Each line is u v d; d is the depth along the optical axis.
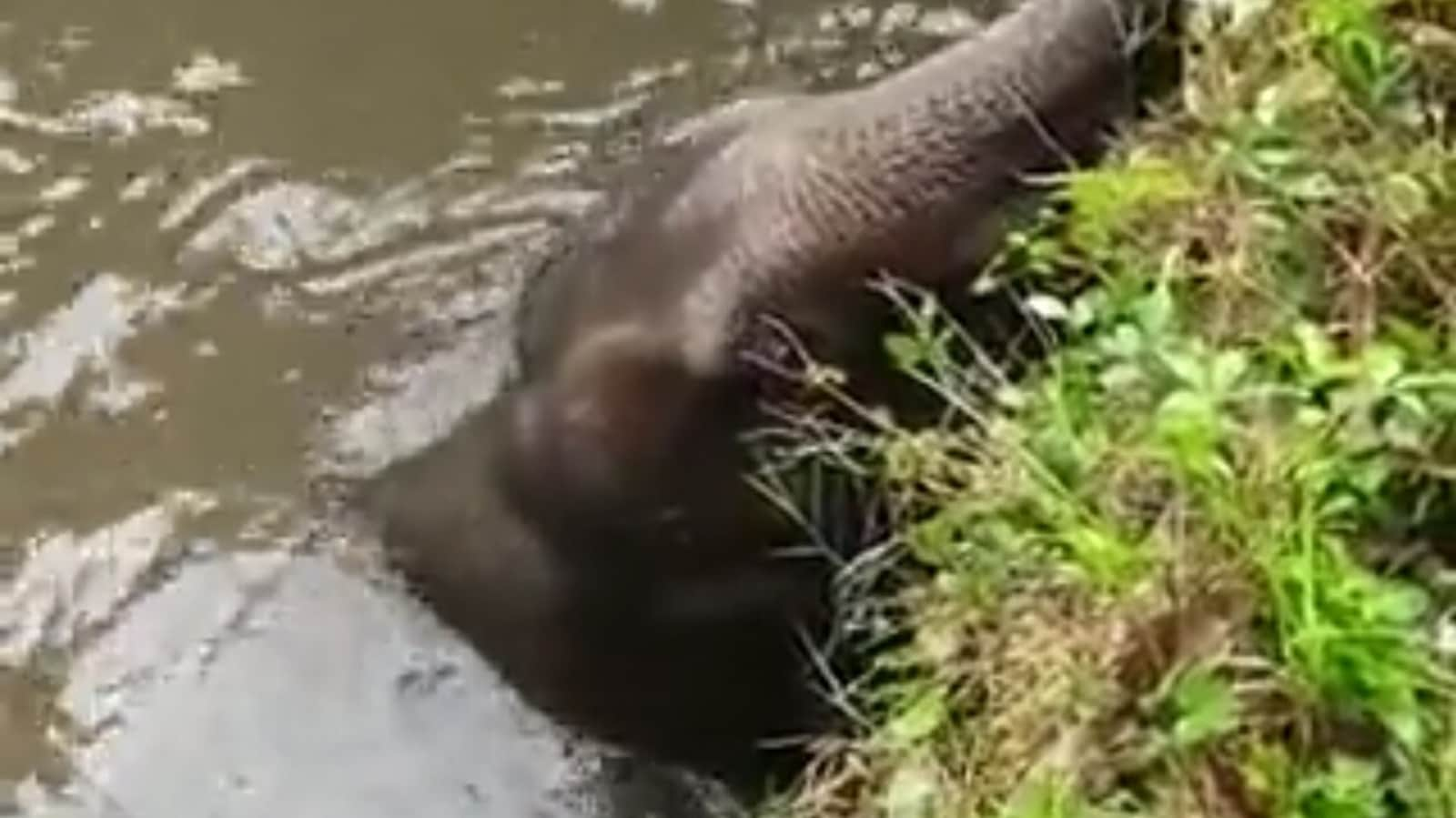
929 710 4.63
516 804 5.66
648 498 5.33
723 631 5.41
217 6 7.20
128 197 6.79
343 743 5.77
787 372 5.17
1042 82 5.07
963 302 5.13
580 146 6.86
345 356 6.43
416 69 7.04
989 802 4.43
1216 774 4.28
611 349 5.33
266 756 5.76
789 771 5.52
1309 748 4.25
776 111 5.50
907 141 5.15
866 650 5.11
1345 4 4.98
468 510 5.75
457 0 7.20
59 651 5.95
